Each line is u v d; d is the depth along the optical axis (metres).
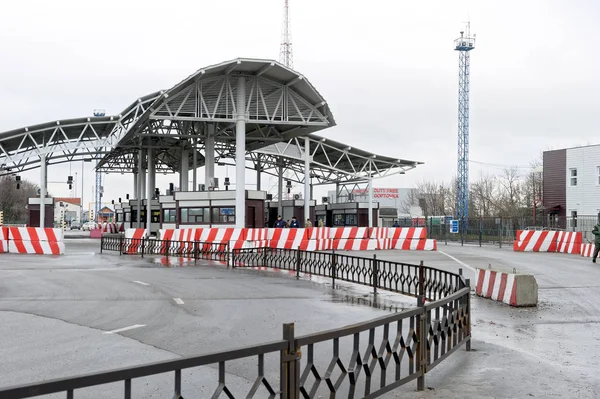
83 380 3.01
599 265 24.34
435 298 13.34
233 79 31.94
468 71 87.19
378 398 6.12
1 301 13.21
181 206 35.22
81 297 13.89
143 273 19.84
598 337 9.70
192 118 30.88
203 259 26.61
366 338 9.56
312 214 56.09
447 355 7.34
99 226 68.06
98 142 40.88
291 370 4.14
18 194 103.88
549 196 48.09
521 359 8.04
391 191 109.44
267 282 17.58
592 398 6.28
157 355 8.00
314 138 46.47
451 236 52.28
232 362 7.77
